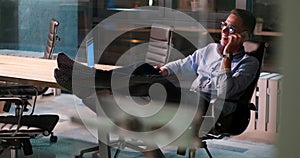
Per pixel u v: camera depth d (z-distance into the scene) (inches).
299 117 18.6
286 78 18.8
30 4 256.2
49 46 165.6
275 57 19.3
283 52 18.8
